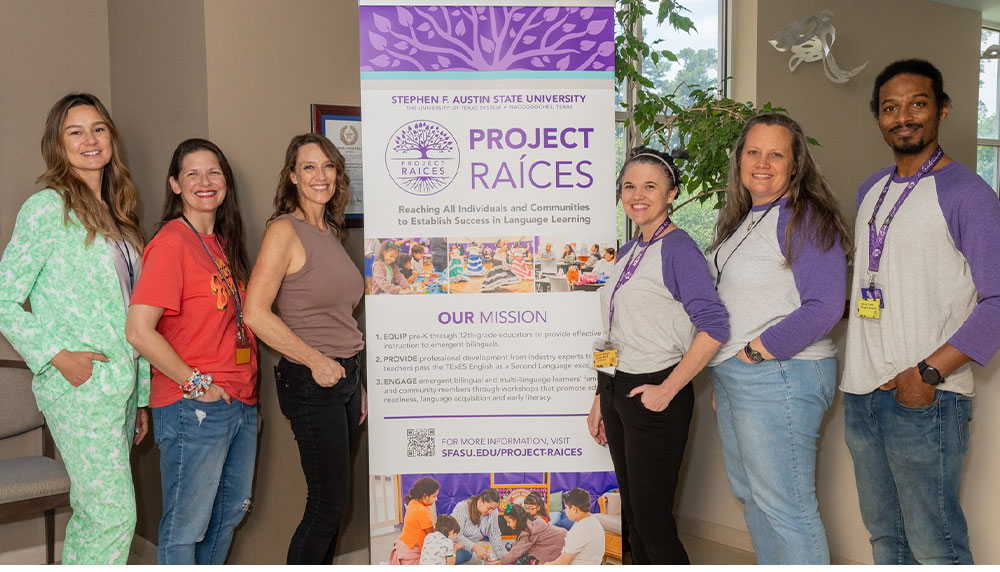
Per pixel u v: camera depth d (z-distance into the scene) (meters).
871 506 2.28
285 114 3.04
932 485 2.07
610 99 2.25
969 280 2.03
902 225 2.09
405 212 2.24
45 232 2.31
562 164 2.25
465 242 2.25
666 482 2.29
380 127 2.23
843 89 6.61
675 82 5.79
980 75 8.17
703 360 2.17
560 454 2.29
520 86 2.23
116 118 3.50
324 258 2.39
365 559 3.24
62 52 3.36
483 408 2.28
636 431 2.27
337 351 2.45
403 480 2.28
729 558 3.11
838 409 2.87
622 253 2.39
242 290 2.61
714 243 2.40
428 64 2.22
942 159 2.11
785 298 2.15
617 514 2.32
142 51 3.24
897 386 2.08
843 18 6.57
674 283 2.22
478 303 2.26
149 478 3.21
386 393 2.27
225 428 2.44
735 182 2.33
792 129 2.17
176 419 2.36
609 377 2.29
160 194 3.19
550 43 2.23
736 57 6.00
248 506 2.64
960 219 1.99
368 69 2.21
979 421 2.51
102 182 2.52
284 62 3.03
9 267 2.27
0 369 3.00
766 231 2.19
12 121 3.22
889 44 7.04
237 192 2.91
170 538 2.38
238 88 2.89
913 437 2.07
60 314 2.30
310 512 2.46
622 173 2.34
